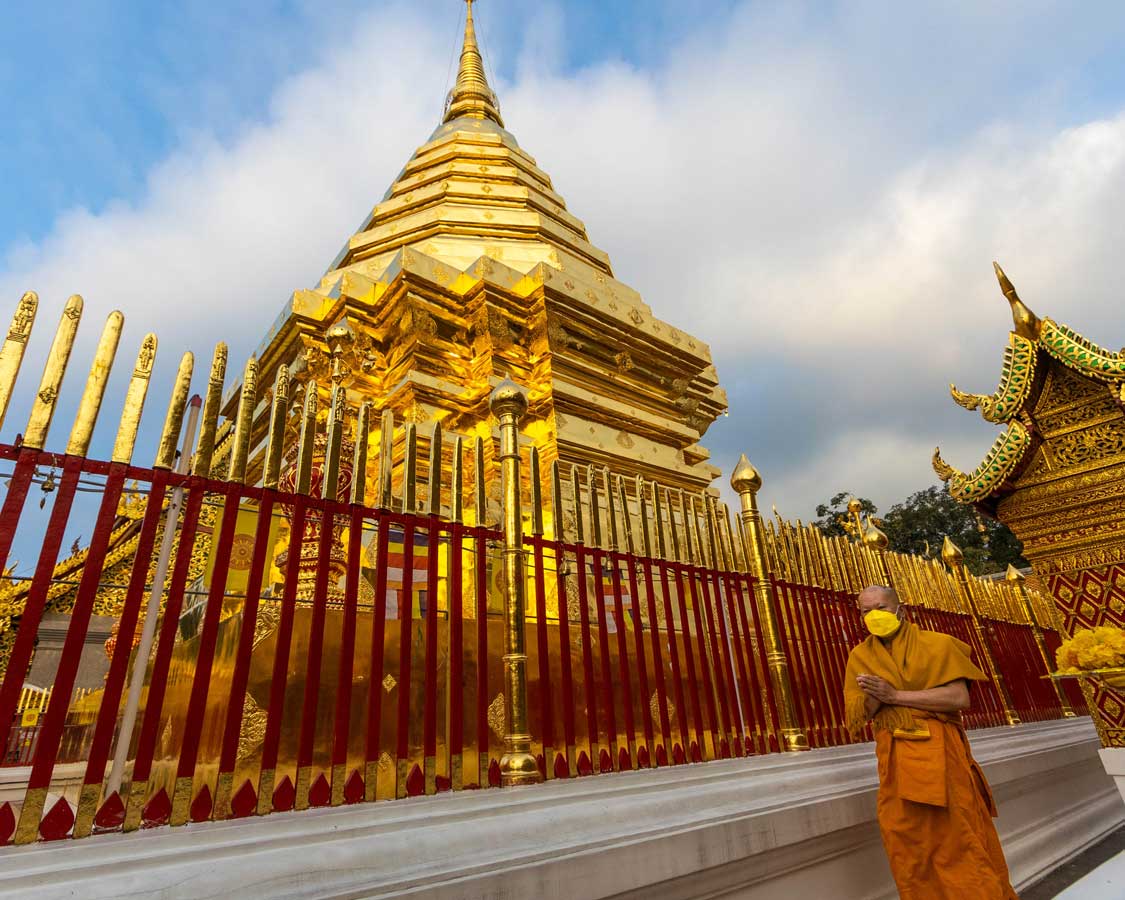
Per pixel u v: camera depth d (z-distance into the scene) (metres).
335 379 4.00
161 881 1.89
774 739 4.77
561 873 2.52
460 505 3.61
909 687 3.71
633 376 9.79
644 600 5.32
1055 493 5.62
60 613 8.56
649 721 4.00
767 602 5.20
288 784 2.59
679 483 9.45
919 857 3.40
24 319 2.53
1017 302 5.75
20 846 2.00
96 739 2.24
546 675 3.62
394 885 2.16
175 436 2.71
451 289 8.48
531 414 8.35
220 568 2.67
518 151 14.58
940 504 40.81
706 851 3.06
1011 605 9.91
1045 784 6.79
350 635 2.92
